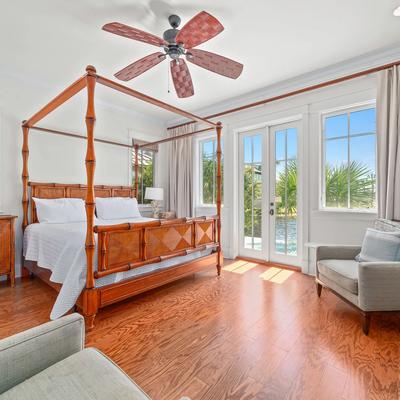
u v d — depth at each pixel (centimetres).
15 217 287
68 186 361
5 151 309
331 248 255
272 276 325
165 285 290
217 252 326
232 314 218
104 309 227
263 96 376
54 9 209
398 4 204
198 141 482
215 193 457
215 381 138
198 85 351
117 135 436
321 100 325
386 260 204
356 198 310
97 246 200
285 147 377
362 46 261
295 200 367
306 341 177
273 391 131
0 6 204
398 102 258
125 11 212
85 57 281
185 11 212
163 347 170
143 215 475
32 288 278
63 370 81
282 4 204
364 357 158
